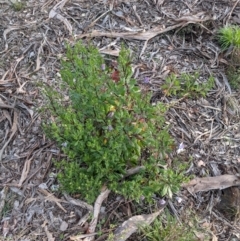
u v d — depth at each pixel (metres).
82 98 0.83
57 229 0.88
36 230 0.88
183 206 0.91
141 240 0.86
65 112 0.86
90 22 1.17
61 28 1.16
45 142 0.97
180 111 1.03
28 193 0.92
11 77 1.07
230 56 1.13
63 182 0.86
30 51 1.12
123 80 0.84
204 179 0.94
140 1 1.21
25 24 1.17
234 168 0.96
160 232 0.86
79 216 0.89
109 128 0.83
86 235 0.86
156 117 0.88
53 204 0.90
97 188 0.87
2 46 1.13
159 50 1.13
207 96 1.06
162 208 0.90
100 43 1.13
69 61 0.98
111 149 0.83
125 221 0.87
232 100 1.06
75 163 0.87
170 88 1.02
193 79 1.04
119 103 0.83
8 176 0.94
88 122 0.82
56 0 1.22
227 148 0.99
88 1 1.21
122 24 1.17
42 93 1.03
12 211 0.90
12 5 1.21
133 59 1.11
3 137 0.99
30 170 0.94
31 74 1.08
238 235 0.90
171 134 0.99
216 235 0.90
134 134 0.85
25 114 1.01
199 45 1.16
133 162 0.88
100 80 0.83
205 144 0.99
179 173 0.91
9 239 0.87
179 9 1.20
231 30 1.15
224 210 0.92
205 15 1.19
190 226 0.89
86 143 0.84
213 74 1.10
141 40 1.14
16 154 0.97
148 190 0.86
